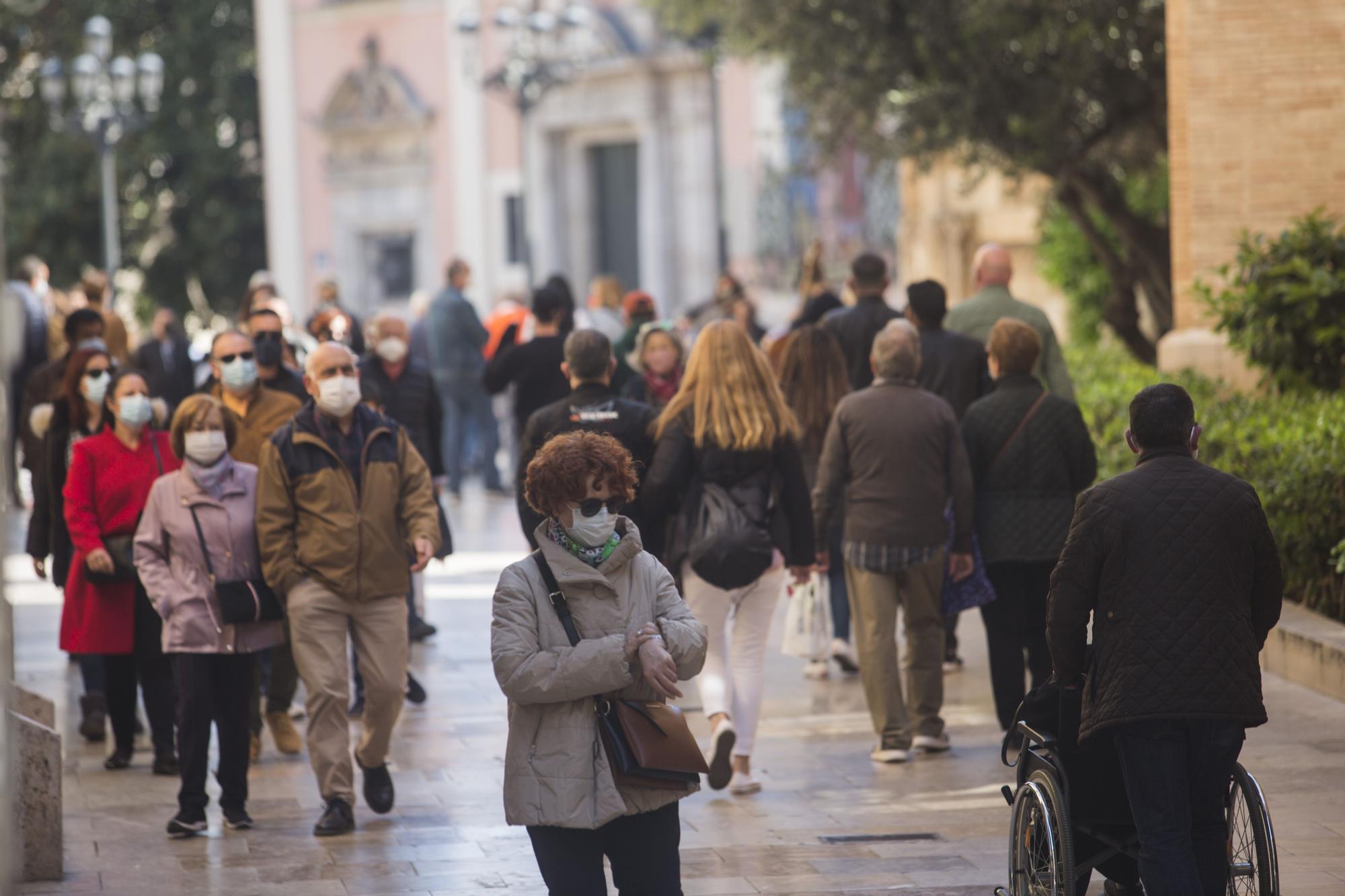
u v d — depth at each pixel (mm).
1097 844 19672
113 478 28578
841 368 33375
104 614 28906
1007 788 19953
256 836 25219
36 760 23000
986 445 28781
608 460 16797
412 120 136750
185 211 143000
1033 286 90250
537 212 133125
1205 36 48688
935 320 32562
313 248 143375
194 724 25375
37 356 60531
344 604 25250
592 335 28266
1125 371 49750
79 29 137750
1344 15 48062
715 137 106312
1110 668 17812
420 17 137375
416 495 25625
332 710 25156
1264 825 17750
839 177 116312
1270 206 48656
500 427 87312
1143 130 62219
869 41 62875
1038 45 58562
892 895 21219
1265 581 18031
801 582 26844
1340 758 27078
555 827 16562
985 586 28859
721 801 26438
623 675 16375
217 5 142875
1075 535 18188
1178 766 17719
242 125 146625
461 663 38312
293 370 32656
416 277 139875
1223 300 42688
